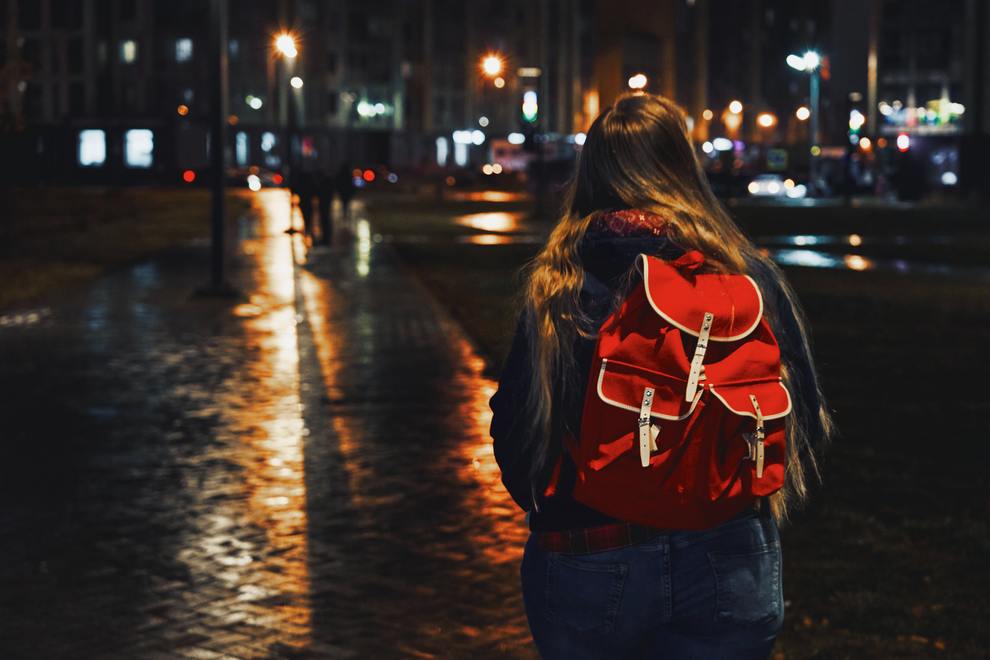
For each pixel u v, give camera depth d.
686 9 141.12
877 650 5.39
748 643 2.72
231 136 103.44
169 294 20.83
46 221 43.12
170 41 102.00
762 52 151.12
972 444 9.67
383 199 73.06
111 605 5.91
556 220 2.88
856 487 8.24
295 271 25.58
